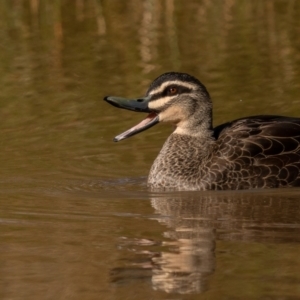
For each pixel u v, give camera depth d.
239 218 11.65
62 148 15.78
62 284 9.30
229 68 20.39
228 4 25.50
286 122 14.02
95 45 22.41
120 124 16.98
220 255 10.09
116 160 15.20
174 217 11.79
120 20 24.30
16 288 9.23
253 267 9.64
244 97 18.34
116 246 10.50
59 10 24.09
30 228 11.38
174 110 14.16
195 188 13.49
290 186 13.39
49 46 22.41
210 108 14.28
